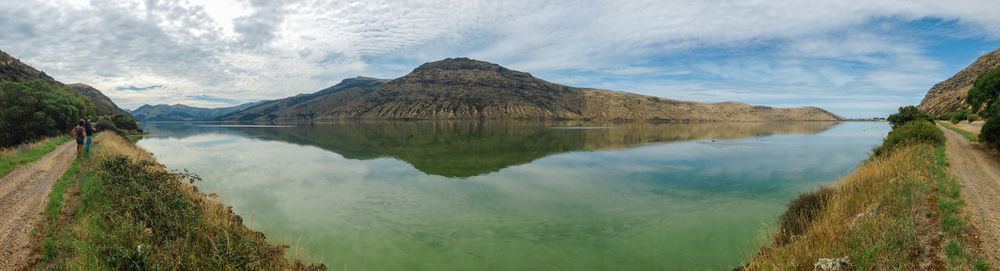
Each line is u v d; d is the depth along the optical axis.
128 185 11.51
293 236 12.70
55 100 38.38
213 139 60.28
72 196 10.66
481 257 11.19
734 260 10.59
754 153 36.91
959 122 66.81
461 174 24.64
